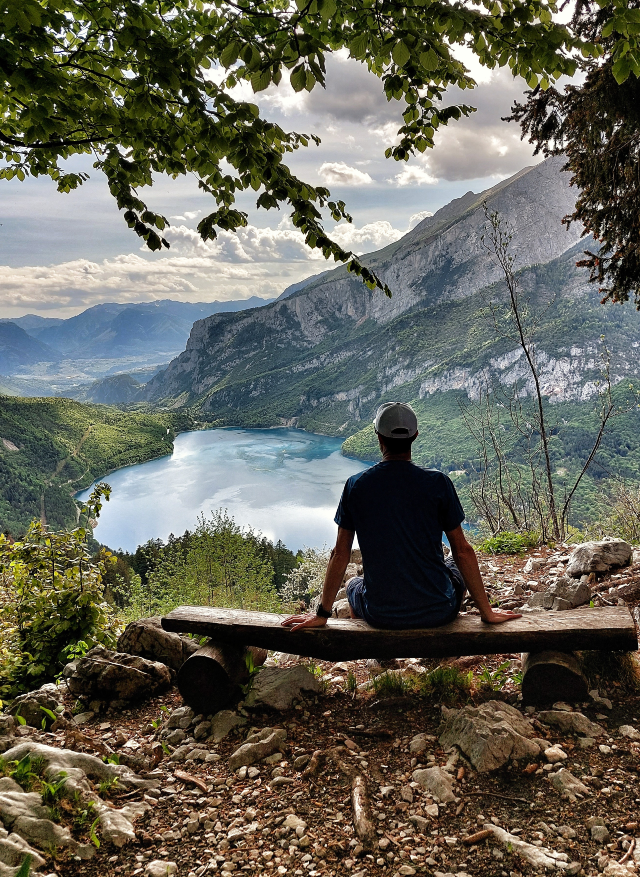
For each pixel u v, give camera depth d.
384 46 2.99
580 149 7.86
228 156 3.34
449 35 3.09
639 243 7.38
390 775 2.64
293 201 3.57
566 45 3.03
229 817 2.44
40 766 2.59
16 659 5.13
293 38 2.65
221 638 3.39
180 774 2.77
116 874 2.10
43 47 3.02
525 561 7.10
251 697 3.34
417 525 3.04
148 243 3.95
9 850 2.04
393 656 3.10
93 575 5.42
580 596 4.62
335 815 2.41
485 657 3.97
